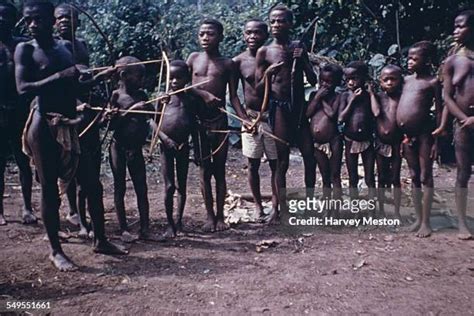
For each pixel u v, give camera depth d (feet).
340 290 15.98
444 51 34.01
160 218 22.98
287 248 19.45
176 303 15.26
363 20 37.86
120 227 20.31
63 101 17.30
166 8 46.19
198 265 17.90
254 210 23.86
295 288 16.11
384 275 16.99
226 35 43.52
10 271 17.38
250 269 17.54
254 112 21.70
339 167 21.65
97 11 43.83
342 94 21.33
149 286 16.31
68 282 16.61
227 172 31.58
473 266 17.53
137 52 42.50
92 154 19.39
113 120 19.36
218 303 15.24
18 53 16.87
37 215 23.35
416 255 18.57
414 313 14.60
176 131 19.86
